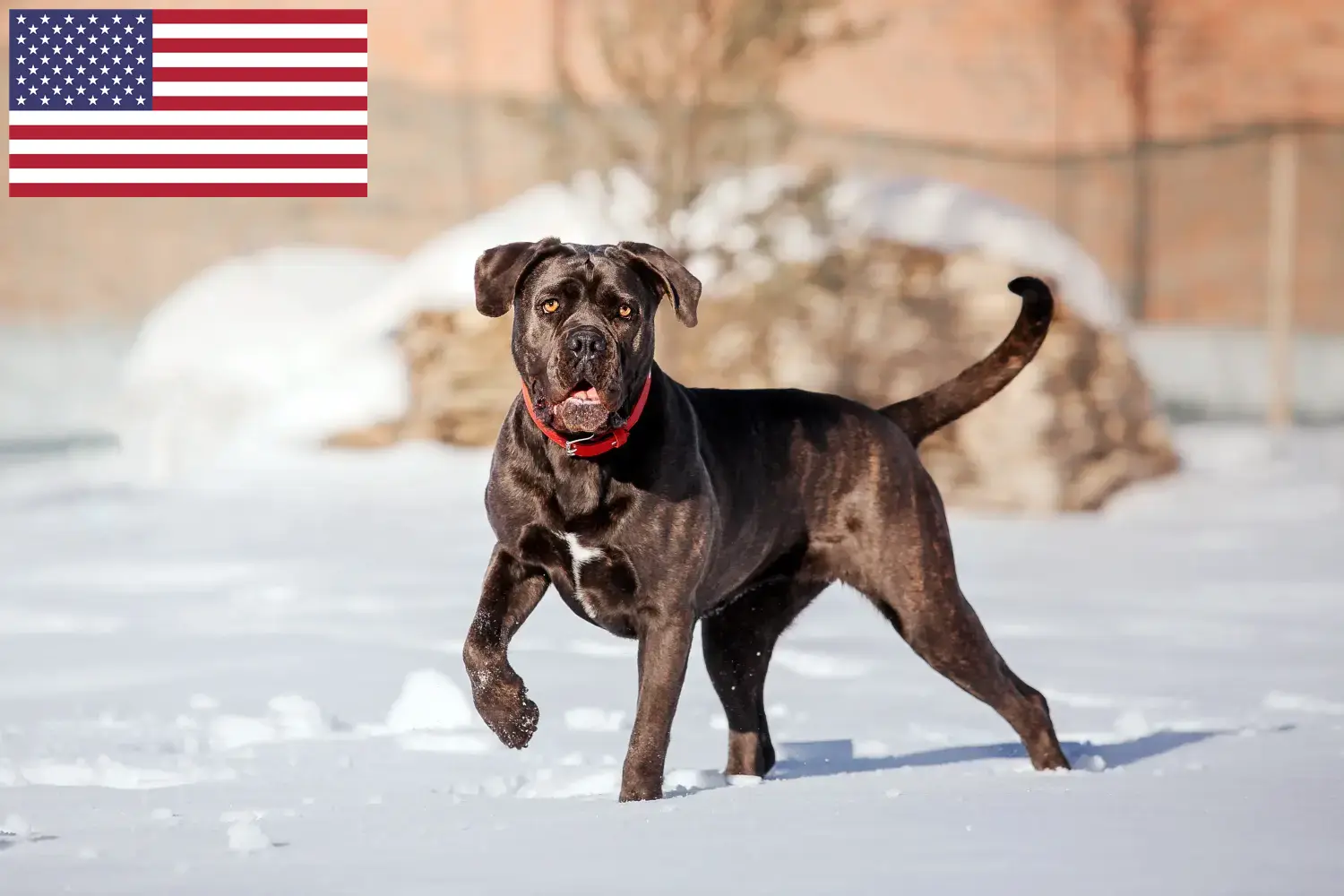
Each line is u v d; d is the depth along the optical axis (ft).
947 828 15.34
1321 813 16.24
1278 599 41.73
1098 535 56.03
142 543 51.67
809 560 21.35
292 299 78.23
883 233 65.62
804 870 13.46
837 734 24.30
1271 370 112.57
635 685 28.17
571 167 70.74
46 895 12.78
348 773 19.90
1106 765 21.08
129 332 105.09
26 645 32.99
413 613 37.45
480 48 109.91
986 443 62.80
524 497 18.42
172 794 18.20
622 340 18.11
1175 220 118.83
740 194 66.18
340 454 68.28
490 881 13.14
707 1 67.62
